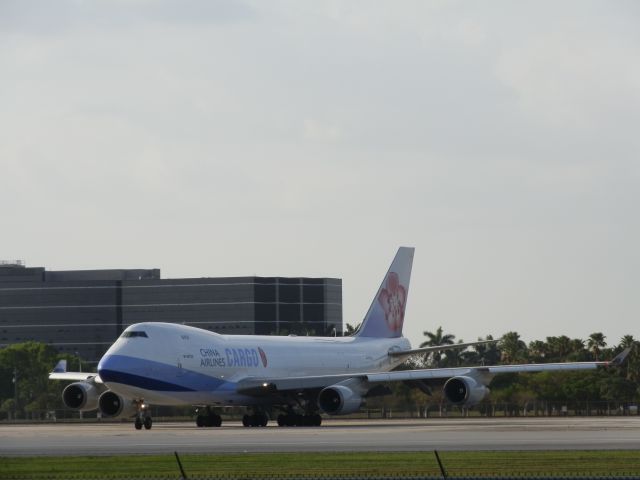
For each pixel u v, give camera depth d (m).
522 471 142.62
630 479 120.12
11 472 148.50
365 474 141.38
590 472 140.50
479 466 149.12
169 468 151.25
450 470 145.00
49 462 161.62
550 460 154.50
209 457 165.50
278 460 160.00
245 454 170.12
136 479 136.62
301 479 134.12
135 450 184.25
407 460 158.12
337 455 167.12
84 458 167.38
